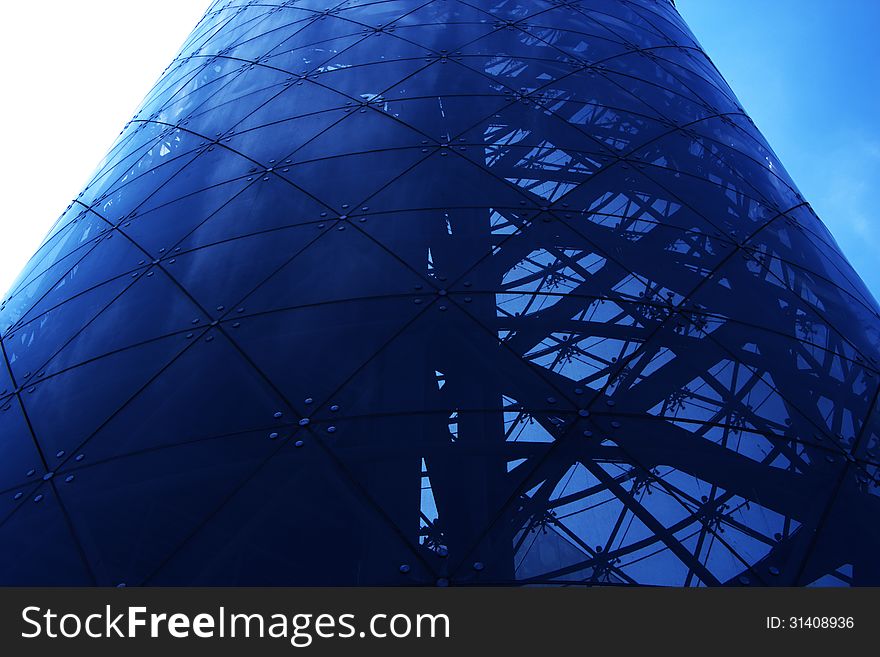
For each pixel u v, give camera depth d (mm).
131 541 7375
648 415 8242
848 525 7555
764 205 13625
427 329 9086
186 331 9922
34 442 9250
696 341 9406
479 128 13070
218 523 7297
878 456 8688
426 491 7293
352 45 16562
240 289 10344
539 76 15055
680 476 7637
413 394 8273
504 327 9117
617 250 10664
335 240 10750
